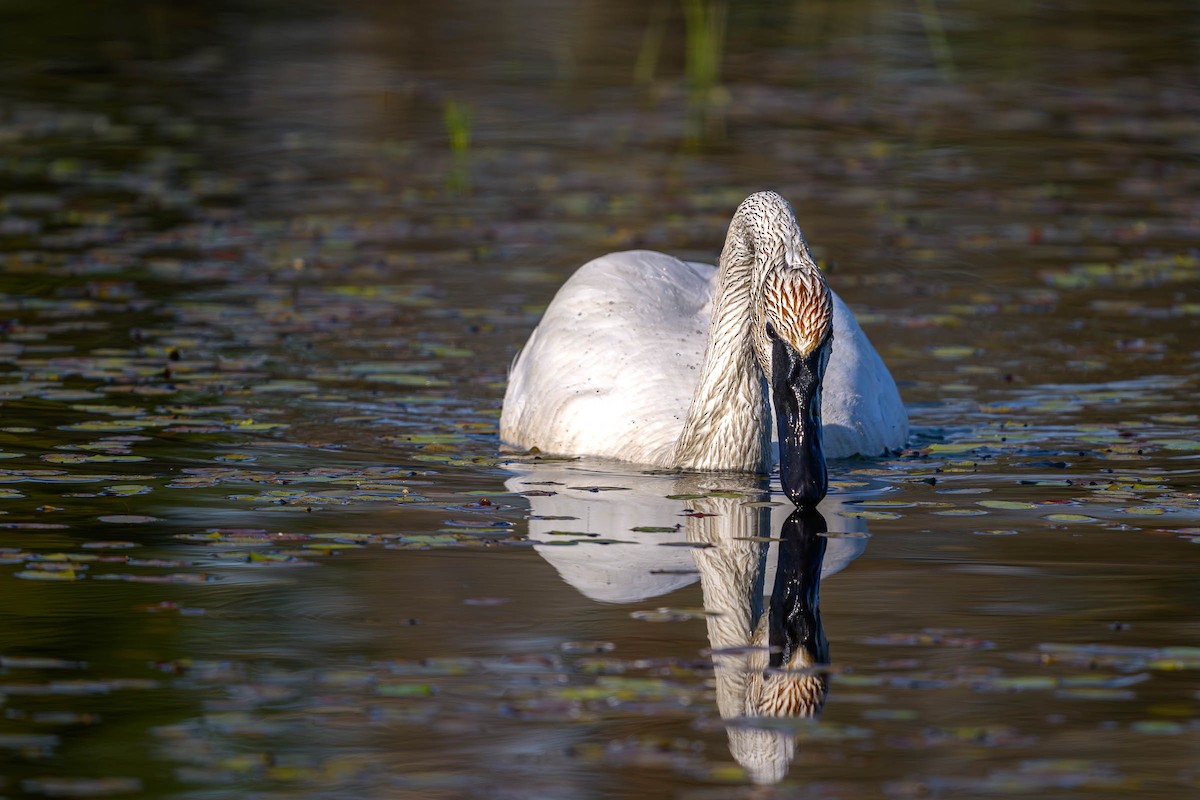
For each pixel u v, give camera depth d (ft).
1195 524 39.81
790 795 25.34
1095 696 29.12
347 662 30.81
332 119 103.09
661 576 35.94
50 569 35.86
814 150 95.71
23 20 131.85
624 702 28.94
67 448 46.21
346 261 72.33
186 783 25.85
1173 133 100.32
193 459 45.55
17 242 73.97
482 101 107.76
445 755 26.86
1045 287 68.74
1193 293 67.82
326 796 25.40
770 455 45.06
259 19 135.44
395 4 142.31
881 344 60.90
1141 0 142.31
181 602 34.06
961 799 25.29
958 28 131.23
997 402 53.57
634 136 99.40
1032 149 96.43
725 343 44.06
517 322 63.36
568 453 47.14
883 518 40.50
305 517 40.32
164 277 68.80
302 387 54.19
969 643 31.63
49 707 28.73
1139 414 51.80
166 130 99.76
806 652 31.30
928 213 81.35
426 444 48.11
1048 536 38.86
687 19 132.26
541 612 33.58
